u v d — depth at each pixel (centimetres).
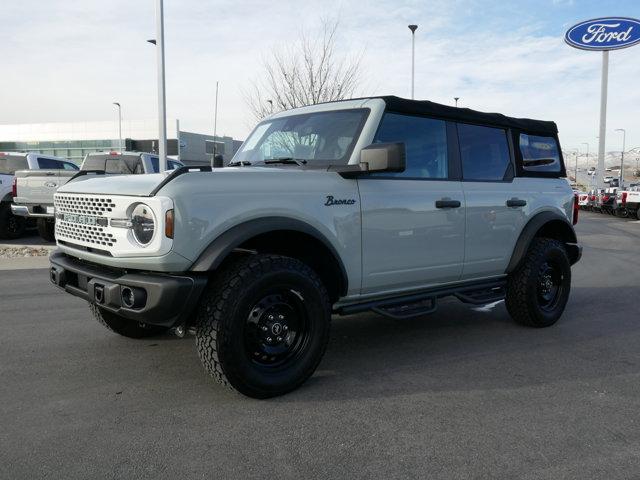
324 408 359
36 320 575
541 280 566
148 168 1366
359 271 418
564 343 515
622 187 2948
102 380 406
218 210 347
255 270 355
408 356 471
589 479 276
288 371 377
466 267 498
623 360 465
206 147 5859
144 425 332
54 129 6262
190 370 427
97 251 378
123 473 278
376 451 303
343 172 404
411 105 455
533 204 556
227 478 274
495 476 278
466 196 488
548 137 600
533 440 317
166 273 345
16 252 1091
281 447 306
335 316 616
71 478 273
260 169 395
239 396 376
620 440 318
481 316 621
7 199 1269
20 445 306
